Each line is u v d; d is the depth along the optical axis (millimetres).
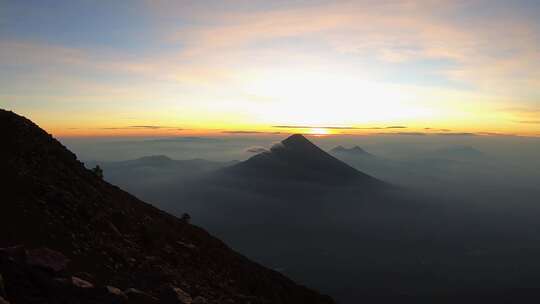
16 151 26031
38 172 25250
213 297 20500
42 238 18781
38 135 30906
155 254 23500
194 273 23609
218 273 26203
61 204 22625
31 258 15383
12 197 21031
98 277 16938
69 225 21125
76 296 12922
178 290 17984
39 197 22234
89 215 23234
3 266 12164
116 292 14531
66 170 28281
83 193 26438
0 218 18938
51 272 14586
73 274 15852
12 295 11102
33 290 11875
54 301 11766
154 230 27469
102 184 32656
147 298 15625
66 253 18297
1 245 16766
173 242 27438
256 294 26922
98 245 20609
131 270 19609
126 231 24828
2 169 23219
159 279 19469
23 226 19016
